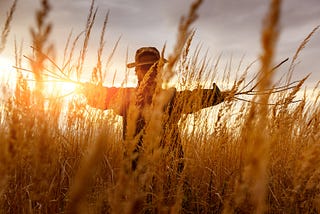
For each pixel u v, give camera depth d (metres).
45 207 1.67
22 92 1.29
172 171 2.21
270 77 0.62
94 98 2.44
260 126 0.71
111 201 1.11
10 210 1.78
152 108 1.20
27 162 1.65
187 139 2.64
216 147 2.64
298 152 2.36
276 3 0.59
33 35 0.95
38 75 1.04
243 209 1.45
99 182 2.13
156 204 1.76
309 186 1.80
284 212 2.09
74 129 2.41
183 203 2.24
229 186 2.21
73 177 2.12
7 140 1.01
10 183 1.78
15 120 1.03
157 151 1.20
